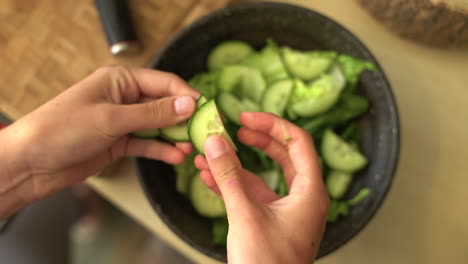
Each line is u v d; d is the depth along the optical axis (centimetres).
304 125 58
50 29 61
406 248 59
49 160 53
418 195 60
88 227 76
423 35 59
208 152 49
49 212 74
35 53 61
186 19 61
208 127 52
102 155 56
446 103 61
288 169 56
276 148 56
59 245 74
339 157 58
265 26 59
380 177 56
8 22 62
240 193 48
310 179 50
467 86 61
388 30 62
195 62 61
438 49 62
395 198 60
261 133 55
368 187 58
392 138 55
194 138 52
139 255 76
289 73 60
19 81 61
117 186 60
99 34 61
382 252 59
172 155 56
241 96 60
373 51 62
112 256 75
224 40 60
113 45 59
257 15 58
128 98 56
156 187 56
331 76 59
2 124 60
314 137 59
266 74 60
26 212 72
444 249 59
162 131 55
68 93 52
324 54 59
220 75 59
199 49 60
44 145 52
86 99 52
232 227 47
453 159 60
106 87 53
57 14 62
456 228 59
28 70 61
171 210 56
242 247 47
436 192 60
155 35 61
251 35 60
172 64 58
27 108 60
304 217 49
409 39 61
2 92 60
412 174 60
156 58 56
